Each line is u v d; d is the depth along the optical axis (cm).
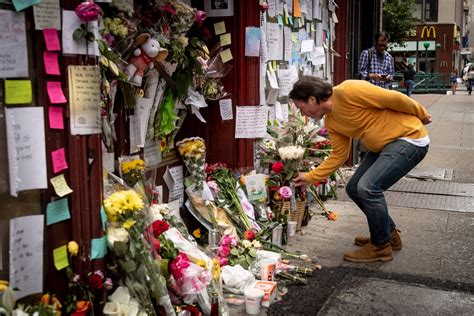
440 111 1773
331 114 417
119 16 326
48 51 241
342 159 434
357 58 847
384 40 779
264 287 356
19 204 238
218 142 471
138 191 306
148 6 360
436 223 543
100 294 265
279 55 539
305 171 486
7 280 234
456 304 359
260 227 452
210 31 457
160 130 387
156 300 275
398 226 531
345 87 407
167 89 388
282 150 468
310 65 645
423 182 728
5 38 225
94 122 259
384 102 404
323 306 355
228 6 450
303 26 612
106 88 300
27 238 240
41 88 241
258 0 455
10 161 231
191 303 301
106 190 295
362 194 414
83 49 252
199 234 427
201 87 429
